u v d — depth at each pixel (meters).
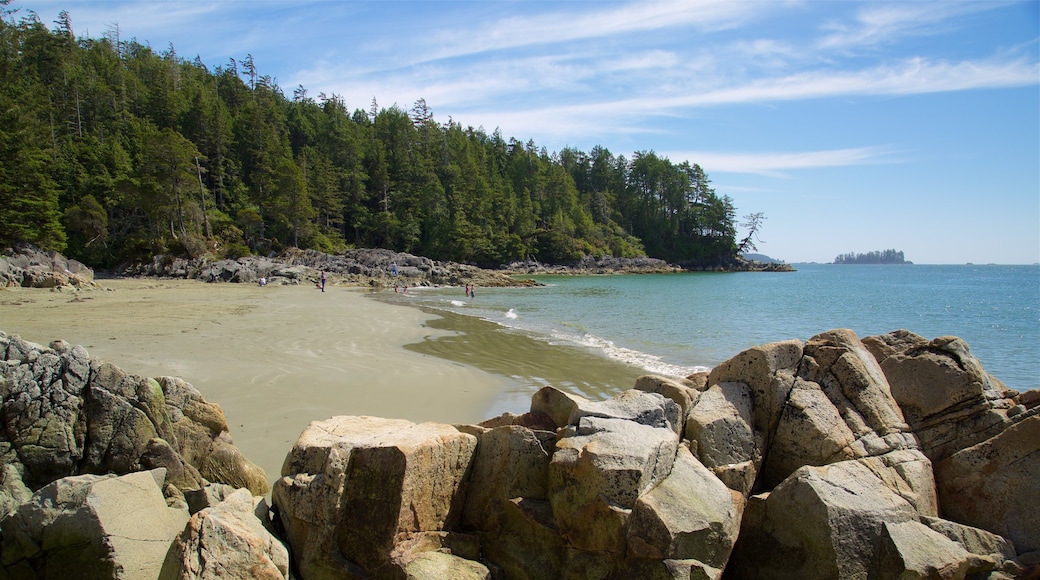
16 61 77.81
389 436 5.73
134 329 20.81
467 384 14.98
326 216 93.25
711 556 5.20
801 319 35.09
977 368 7.18
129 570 5.30
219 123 86.44
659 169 140.00
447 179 115.88
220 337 19.92
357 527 5.33
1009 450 6.43
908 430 7.01
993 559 5.69
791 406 6.89
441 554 5.44
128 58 122.38
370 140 114.62
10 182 49.94
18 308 26.42
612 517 5.10
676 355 20.16
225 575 4.54
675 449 5.83
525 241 113.94
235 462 7.74
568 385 15.23
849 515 5.52
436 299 47.16
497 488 5.96
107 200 70.62
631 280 91.75
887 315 38.28
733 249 141.00
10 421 7.02
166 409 7.62
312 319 27.14
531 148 147.88
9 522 5.73
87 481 5.92
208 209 80.19
